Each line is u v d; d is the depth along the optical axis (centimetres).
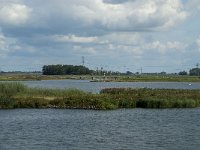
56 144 4122
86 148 3953
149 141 4294
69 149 3906
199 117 6178
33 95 8012
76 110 6950
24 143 4156
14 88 8031
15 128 5059
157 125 5394
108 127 5216
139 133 4772
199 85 18962
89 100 7338
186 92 9169
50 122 5591
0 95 7325
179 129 5056
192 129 5053
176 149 3922
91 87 14775
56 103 7306
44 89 8281
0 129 4972
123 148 3962
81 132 4816
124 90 9419
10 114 6356
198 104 7806
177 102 7556
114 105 7312
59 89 8456
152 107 7469
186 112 6788
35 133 4722
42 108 7162
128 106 7469
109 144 4141
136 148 3962
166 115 6388
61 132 4806
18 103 7244
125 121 5738
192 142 4238
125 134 4697
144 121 5753
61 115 6294
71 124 5431
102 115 6347
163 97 7994
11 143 4150
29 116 6147
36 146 4019
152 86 16738
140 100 7581
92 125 5353
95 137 4509
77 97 7562
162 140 4341
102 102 7244
